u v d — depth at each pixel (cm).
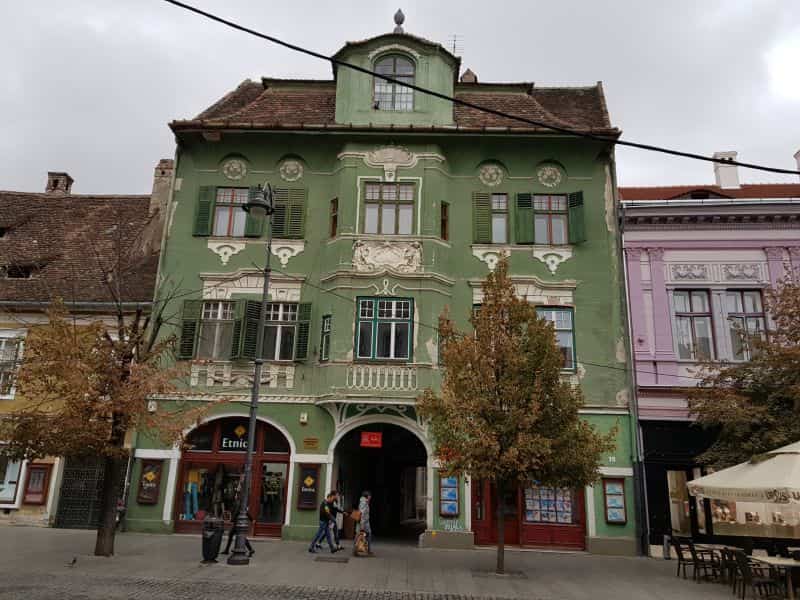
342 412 1803
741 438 1498
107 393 1374
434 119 2027
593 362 1867
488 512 1792
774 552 1688
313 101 2192
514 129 1972
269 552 1536
